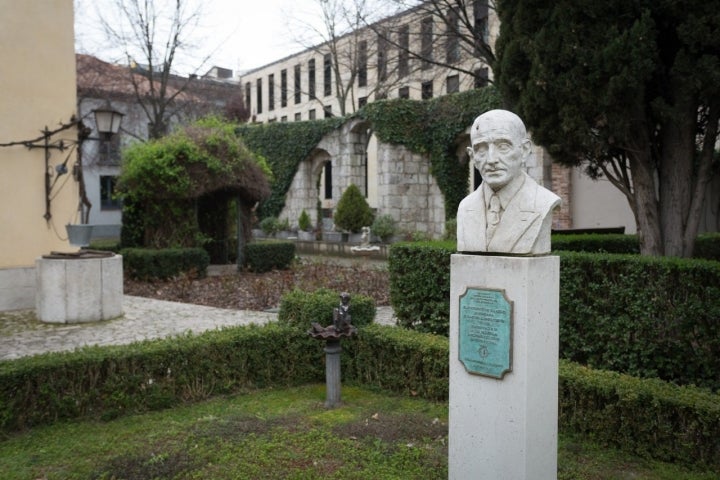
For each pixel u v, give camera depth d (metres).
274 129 25.59
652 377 5.13
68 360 4.85
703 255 10.77
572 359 5.75
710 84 5.71
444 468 3.85
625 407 4.15
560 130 6.62
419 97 29.16
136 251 13.59
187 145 14.02
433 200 21.31
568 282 5.66
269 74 42.22
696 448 3.89
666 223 6.84
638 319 5.23
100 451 4.19
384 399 5.42
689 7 5.70
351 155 22.80
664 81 6.33
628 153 6.86
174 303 10.84
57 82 10.45
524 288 3.23
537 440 3.35
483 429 3.42
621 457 4.09
